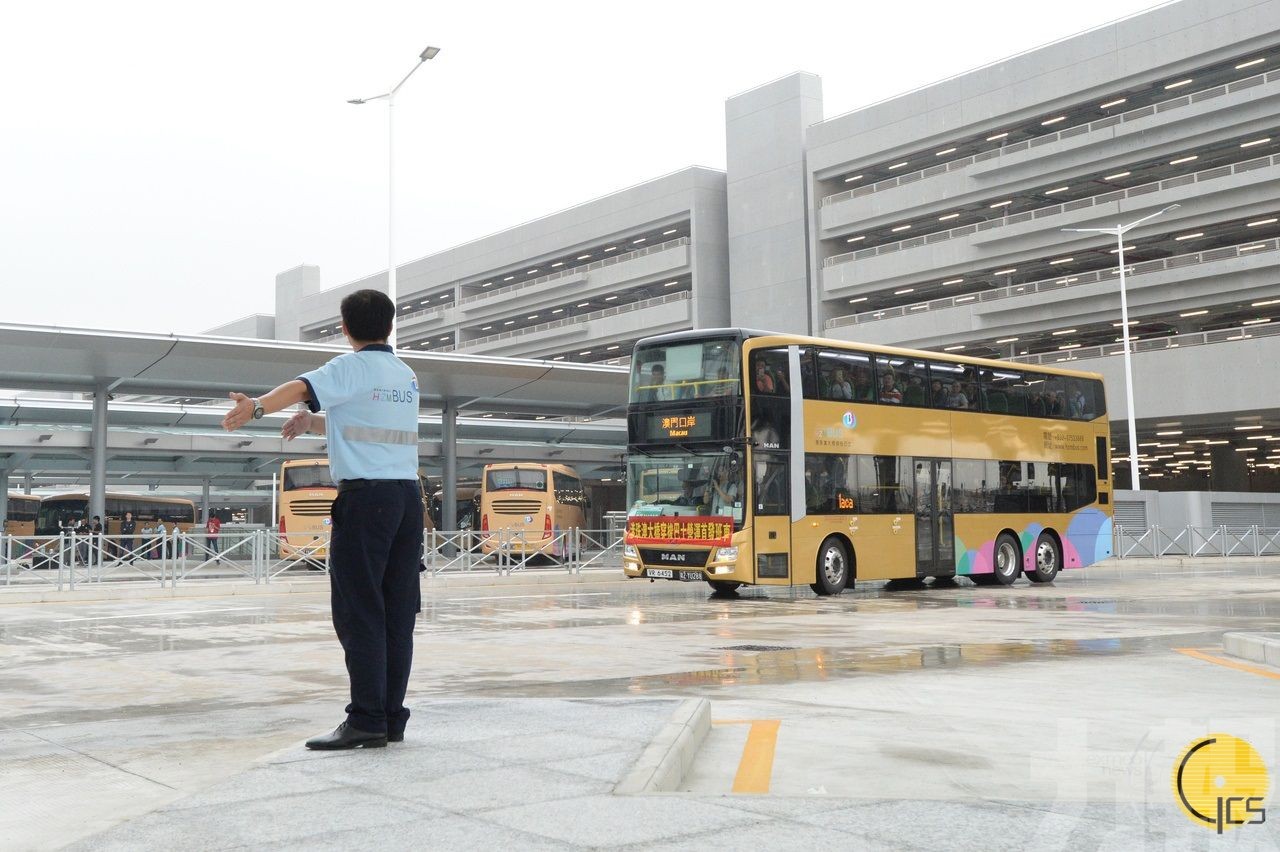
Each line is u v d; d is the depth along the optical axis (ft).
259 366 111.55
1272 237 186.09
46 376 113.80
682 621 53.16
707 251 256.32
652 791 15.07
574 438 172.14
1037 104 199.82
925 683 30.48
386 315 18.39
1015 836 12.19
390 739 18.15
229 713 25.72
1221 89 176.86
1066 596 70.49
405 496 17.95
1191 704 26.05
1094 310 193.57
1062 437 85.97
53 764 19.43
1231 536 148.66
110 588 74.59
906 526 73.87
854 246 236.22
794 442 67.97
